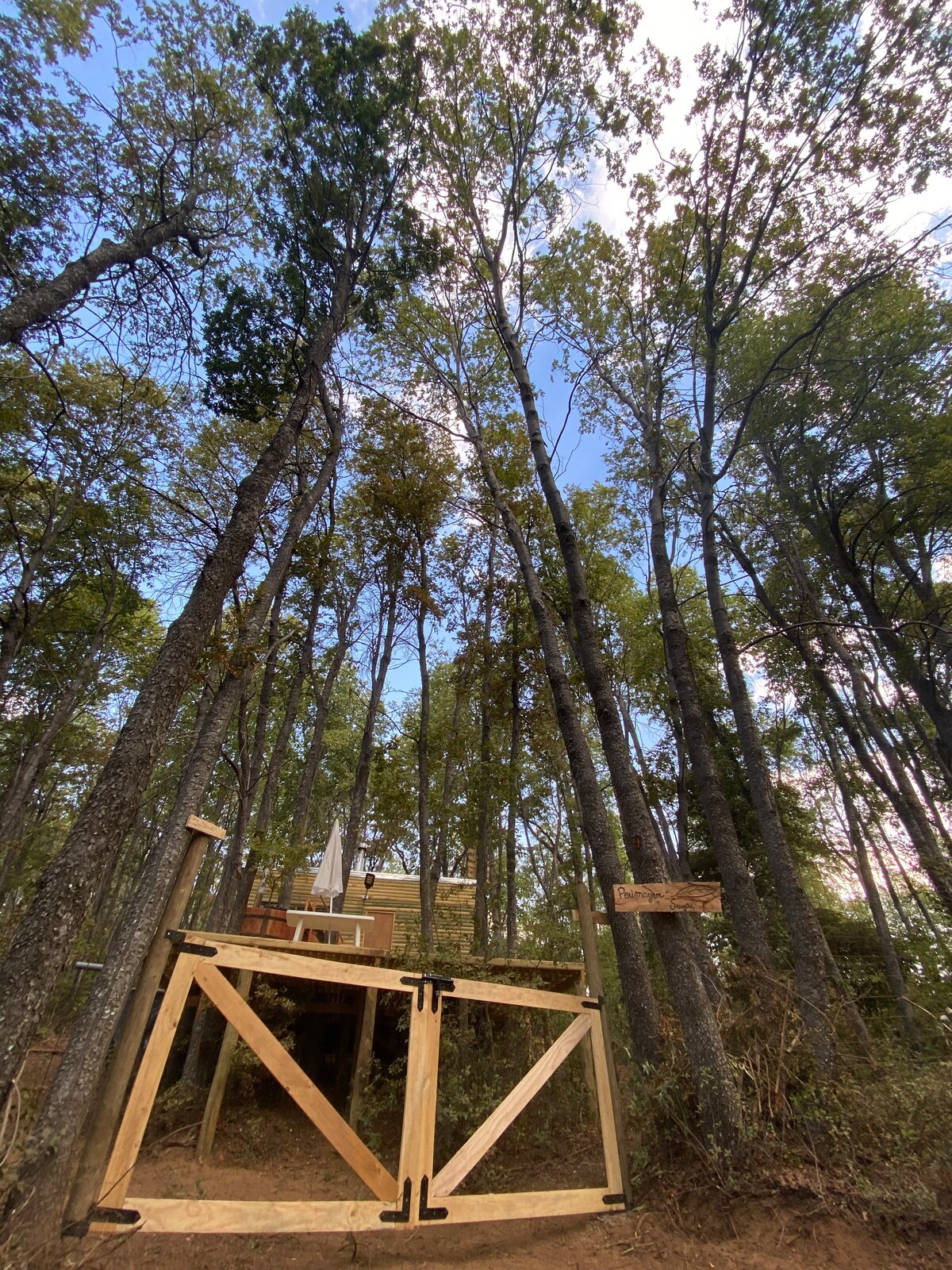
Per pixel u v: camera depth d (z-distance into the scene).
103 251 8.70
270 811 12.16
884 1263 3.54
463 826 11.02
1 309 7.48
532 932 8.17
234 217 10.94
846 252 10.79
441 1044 6.05
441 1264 3.73
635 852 5.80
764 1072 4.94
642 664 14.73
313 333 9.73
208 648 7.41
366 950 6.94
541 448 8.83
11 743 18.00
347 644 14.80
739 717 8.15
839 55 8.62
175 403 13.59
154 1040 3.66
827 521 15.23
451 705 18.22
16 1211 3.14
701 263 10.65
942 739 13.33
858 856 13.77
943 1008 6.85
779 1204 4.09
